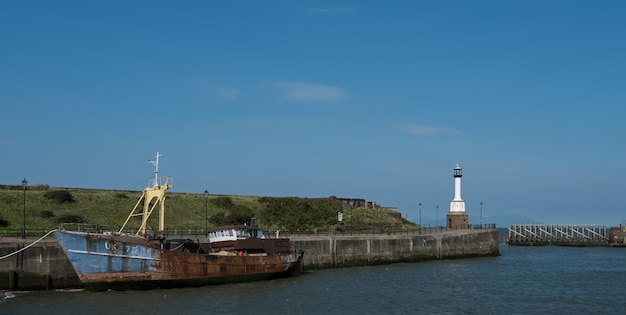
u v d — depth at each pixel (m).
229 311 50.34
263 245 70.81
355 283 68.25
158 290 59.31
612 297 61.44
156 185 65.81
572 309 54.69
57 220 82.88
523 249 135.62
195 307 51.62
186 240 69.56
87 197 93.38
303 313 50.38
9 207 82.25
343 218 117.94
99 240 56.78
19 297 54.00
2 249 56.34
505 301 58.22
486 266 90.75
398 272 80.25
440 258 100.56
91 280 56.66
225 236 69.56
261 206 111.38
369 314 50.53
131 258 57.78
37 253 57.88
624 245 139.62
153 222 92.19
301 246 80.50
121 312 48.84
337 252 84.75
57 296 54.91
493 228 113.31
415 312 51.81
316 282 68.44
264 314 49.62
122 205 94.69
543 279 75.31
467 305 55.62
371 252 89.12
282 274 71.19
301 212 114.44
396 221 128.75
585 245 143.75
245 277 66.62
